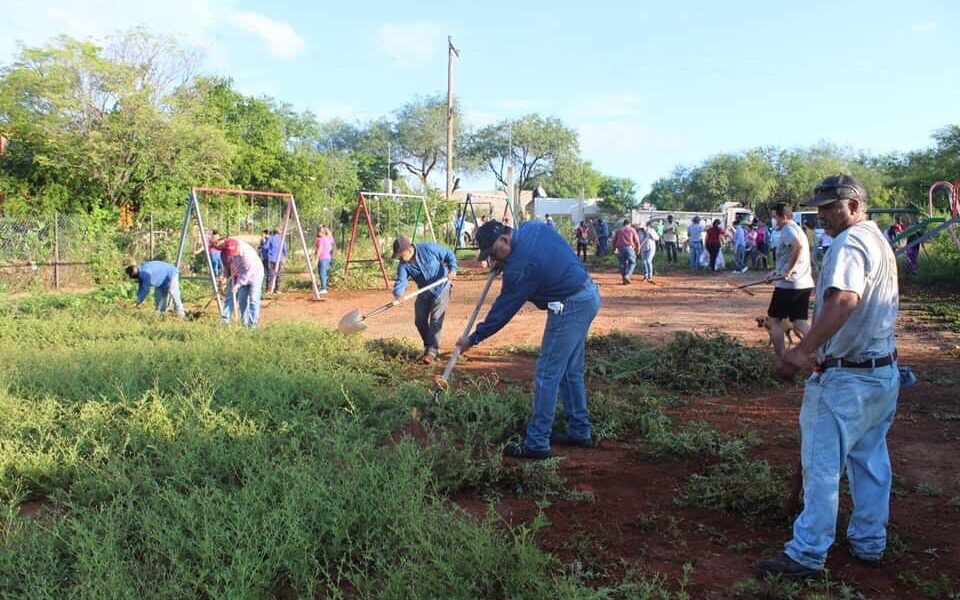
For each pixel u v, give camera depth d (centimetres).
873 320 333
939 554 370
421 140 6438
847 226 351
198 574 324
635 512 425
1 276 1780
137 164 2341
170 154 2375
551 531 397
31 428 536
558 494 452
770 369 738
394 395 635
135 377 650
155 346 809
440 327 855
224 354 764
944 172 3591
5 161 2208
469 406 589
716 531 398
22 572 323
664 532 398
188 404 550
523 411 587
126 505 403
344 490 391
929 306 1327
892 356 342
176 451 465
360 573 327
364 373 716
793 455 515
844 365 339
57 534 348
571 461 517
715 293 1673
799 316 737
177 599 303
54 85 2205
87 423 522
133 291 1559
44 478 456
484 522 362
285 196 1580
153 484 418
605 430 572
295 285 1855
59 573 330
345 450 462
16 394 607
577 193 7569
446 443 498
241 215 2519
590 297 513
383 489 404
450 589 309
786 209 740
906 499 441
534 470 463
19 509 397
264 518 355
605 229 3067
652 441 531
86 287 1881
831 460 340
